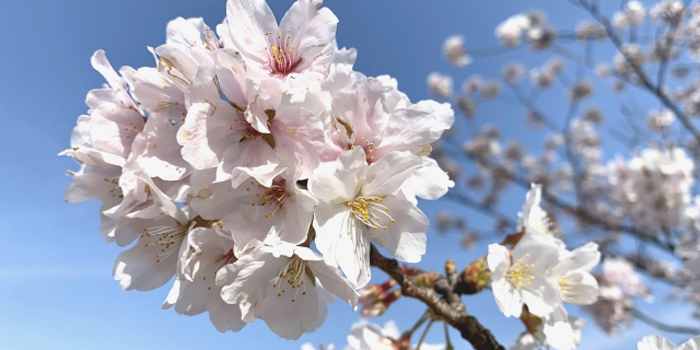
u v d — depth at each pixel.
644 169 0.53
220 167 0.13
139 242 0.15
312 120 0.13
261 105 0.13
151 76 0.14
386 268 0.16
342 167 0.13
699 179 0.61
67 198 0.15
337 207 0.13
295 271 0.14
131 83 0.15
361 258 0.13
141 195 0.14
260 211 0.13
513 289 0.17
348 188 0.13
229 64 0.13
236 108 0.13
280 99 0.13
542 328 0.18
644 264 0.64
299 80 0.13
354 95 0.13
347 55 0.16
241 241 0.13
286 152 0.13
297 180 0.13
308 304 0.14
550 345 0.17
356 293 0.13
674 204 0.52
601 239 0.73
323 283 0.13
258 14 0.14
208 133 0.13
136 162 0.13
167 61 0.13
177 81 0.13
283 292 0.14
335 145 0.13
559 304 0.18
